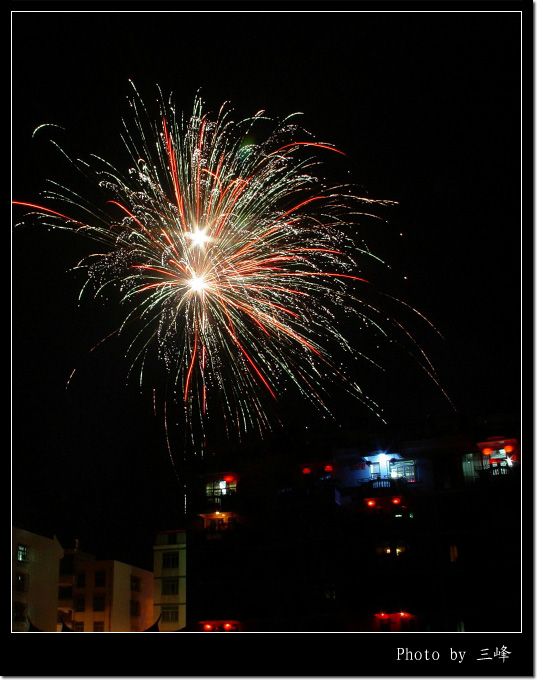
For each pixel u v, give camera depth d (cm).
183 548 5666
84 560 6425
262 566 4362
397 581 4097
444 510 4188
